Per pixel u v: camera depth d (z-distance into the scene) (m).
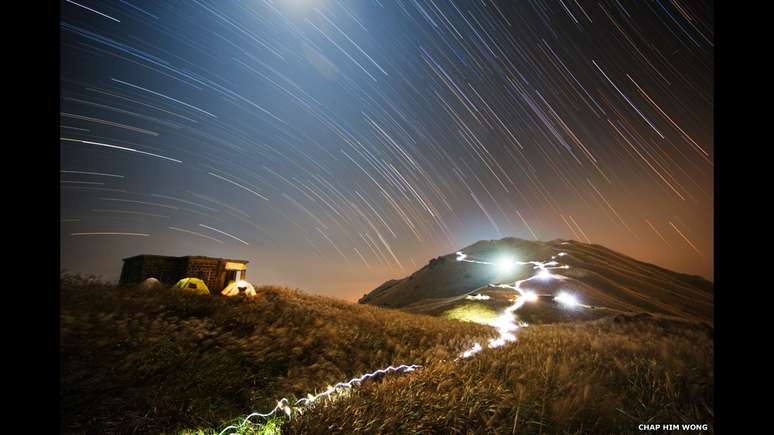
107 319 10.03
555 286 61.56
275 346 10.80
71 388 7.16
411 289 103.94
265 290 21.72
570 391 6.52
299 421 5.84
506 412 5.94
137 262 20.28
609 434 5.36
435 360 10.56
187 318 12.27
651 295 72.81
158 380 8.04
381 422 5.54
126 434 6.21
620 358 9.03
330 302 22.00
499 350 10.30
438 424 5.53
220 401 7.73
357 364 11.23
